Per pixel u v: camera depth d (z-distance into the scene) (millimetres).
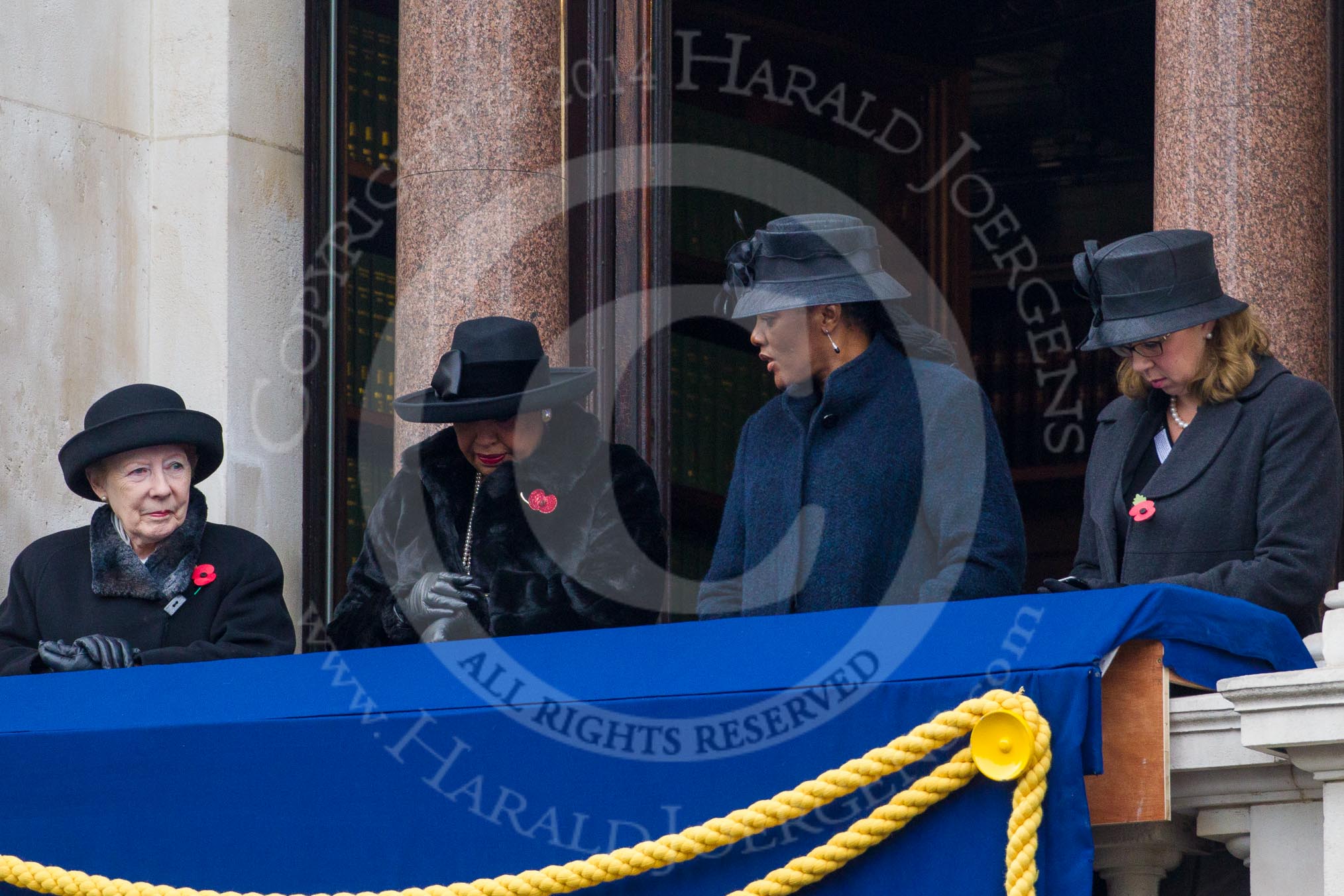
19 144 26453
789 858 13531
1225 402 17172
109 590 19500
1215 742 13359
